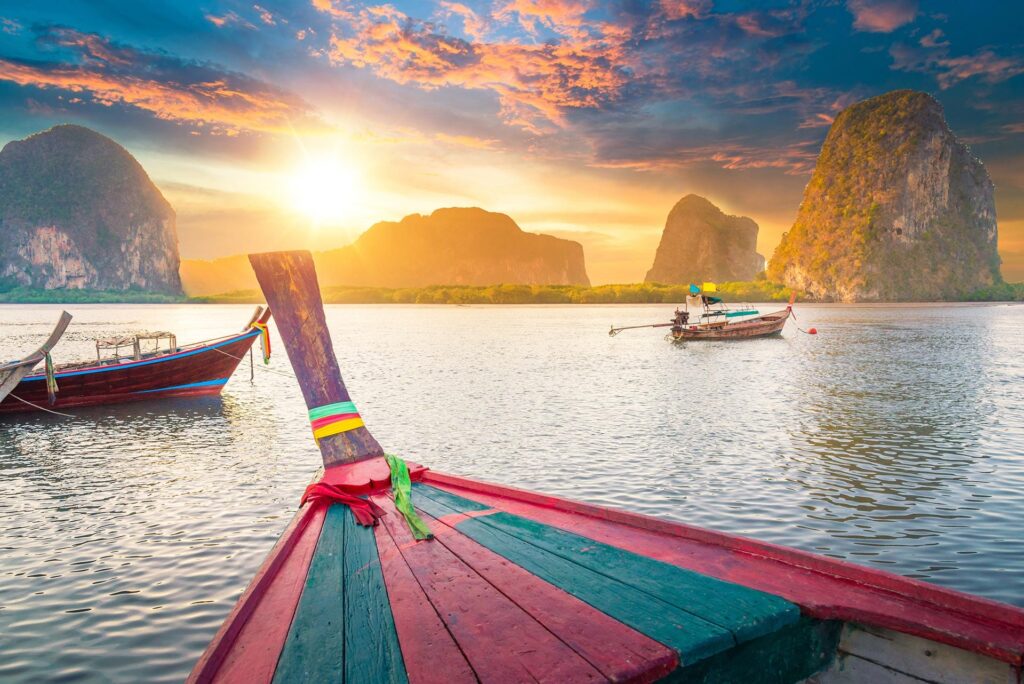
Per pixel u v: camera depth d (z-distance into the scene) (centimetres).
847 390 2167
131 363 2125
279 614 330
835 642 318
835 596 311
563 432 1526
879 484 1079
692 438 1447
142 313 13762
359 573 379
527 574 361
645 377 2573
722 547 390
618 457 1280
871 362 3059
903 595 309
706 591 323
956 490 1042
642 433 1506
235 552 839
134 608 689
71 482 1182
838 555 793
